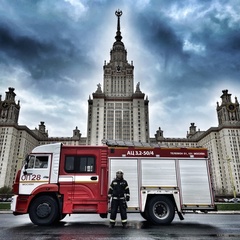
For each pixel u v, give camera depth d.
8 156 115.06
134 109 130.88
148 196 11.02
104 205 10.55
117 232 8.32
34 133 140.25
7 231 8.55
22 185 10.61
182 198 10.95
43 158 11.13
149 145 12.23
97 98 133.00
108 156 11.31
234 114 131.75
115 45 161.50
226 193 106.31
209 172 11.52
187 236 7.55
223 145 124.75
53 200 10.38
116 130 128.12
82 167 11.06
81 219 13.82
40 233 8.09
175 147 11.84
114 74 145.62
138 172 11.18
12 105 130.75
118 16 187.00
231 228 9.47
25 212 10.16
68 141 149.50
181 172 11.38
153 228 9.34
